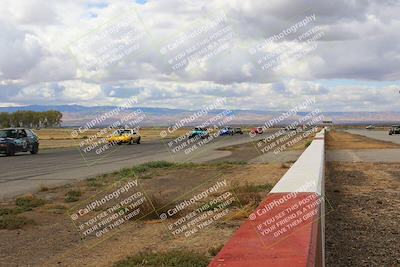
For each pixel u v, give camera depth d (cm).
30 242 721
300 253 228
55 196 1231
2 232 795
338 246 670
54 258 628
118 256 630
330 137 5947
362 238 717
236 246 242
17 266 591
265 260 216
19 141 3112
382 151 3134
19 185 1488
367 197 1150
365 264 581
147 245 688
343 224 825
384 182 1466
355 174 1712
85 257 630
